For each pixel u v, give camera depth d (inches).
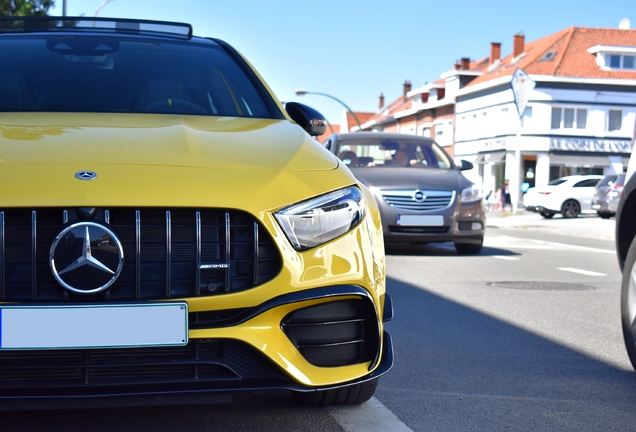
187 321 100.1
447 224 407.5
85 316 97.3
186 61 162.4
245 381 104.7
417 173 421.7
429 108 2293.3
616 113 1771.7
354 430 120.1
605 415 134.0
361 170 423.8
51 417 122.8
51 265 96.7
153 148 112.8
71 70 152.1
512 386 152.3
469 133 2021.4
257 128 136.0
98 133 119.0
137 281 99.2
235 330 102.2
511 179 1775.3
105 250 97.5
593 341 198.7
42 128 120.3
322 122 156.9
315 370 106.9
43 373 99.3
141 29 174.2
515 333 207.3
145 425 119.6
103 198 98.8
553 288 299.3
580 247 538.3
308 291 105.2
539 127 1742.1
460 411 134.2
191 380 102.1
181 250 101.6
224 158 112.6
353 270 109.0
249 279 103.7
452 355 179.5
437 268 358.9
